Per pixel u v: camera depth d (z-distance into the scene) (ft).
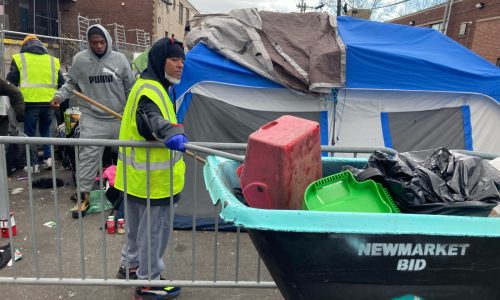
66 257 11.80
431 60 14.98
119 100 14.71
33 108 19.16
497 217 4.79
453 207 4.95
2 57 27.27
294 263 4.70
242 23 15.51
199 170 14.38
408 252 4.59
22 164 19.89
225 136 14.83
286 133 5.04
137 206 9.37
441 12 84.38
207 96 14.64
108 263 11.55
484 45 68.85
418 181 5.31
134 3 105.29
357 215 4.40
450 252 4.62
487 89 15.23
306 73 14.42
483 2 68.90
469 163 5.69
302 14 16.57
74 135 17.93
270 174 4.82
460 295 4.89
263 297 10.27
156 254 9.30
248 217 4.41
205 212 14.46
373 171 5.35
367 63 14.64
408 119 15.55
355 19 17.98
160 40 8.48
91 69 14.20
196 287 9.55
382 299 4.83
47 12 89.45
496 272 4.82
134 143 8.52
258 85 14.65
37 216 14.66
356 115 15.31
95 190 16.20
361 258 4.60
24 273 10.81
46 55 19.52
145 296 9.61
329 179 5.24
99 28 13.89
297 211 4.40
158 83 8.48
